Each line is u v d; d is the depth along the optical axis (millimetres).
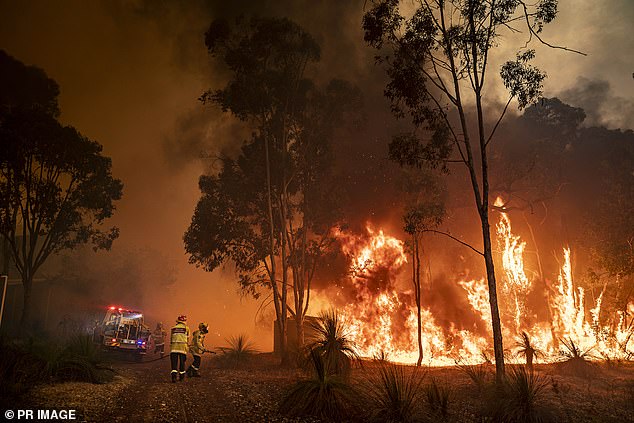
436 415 8742
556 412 9148
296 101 23547
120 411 8312
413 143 14438
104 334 20844
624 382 13281
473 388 11391
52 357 10523
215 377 13609
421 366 18922
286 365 17953
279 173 23672
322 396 8492
